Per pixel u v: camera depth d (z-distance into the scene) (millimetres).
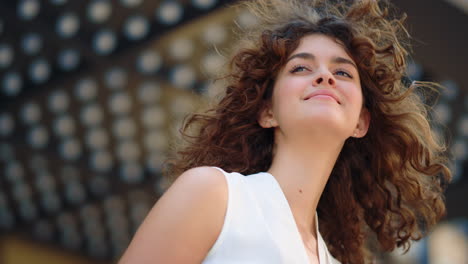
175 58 5441
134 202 7340
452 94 4855
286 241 1488
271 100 1797
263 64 1810
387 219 2111
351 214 2049
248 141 1901
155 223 1419
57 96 5926
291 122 1623
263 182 1586
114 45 5363
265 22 1955
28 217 7637
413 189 2066
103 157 6699
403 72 2016
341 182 2031
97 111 6070
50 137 6445
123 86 5719
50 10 5109
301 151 1638
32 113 6156
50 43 5367
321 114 1580
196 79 5648
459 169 5617
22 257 7836
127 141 6465
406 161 2018
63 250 8125
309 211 1673
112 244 8180
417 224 2125
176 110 5988
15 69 5719
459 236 9781
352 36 1827
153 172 6836
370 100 1921
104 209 7492
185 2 4934
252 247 1454
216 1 4797
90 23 5203
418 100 2100
